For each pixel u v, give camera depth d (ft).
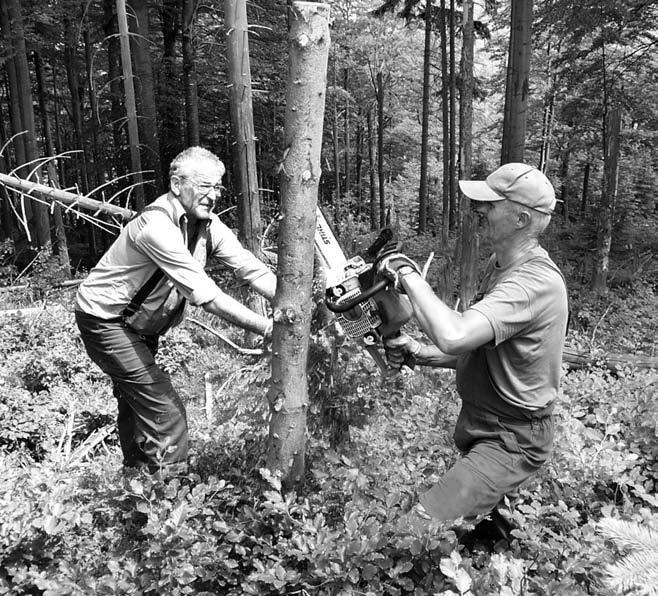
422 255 53.52
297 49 6.77
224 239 10.11
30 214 45.68
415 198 99.66
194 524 7.72
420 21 75.82
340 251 7.88
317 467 8.71
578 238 52.39
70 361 18.71
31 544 7.61
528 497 8.48
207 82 54.39
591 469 8.84
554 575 6.95
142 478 8.86
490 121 106.11
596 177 91.61
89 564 8.00
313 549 6.75
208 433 11.35
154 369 9.75
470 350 6.93
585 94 53.67
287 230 7.38
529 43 27.78
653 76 51.06
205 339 22.02
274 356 7.91
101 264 9.45
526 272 6.88
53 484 9.52
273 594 6.92
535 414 7.24
